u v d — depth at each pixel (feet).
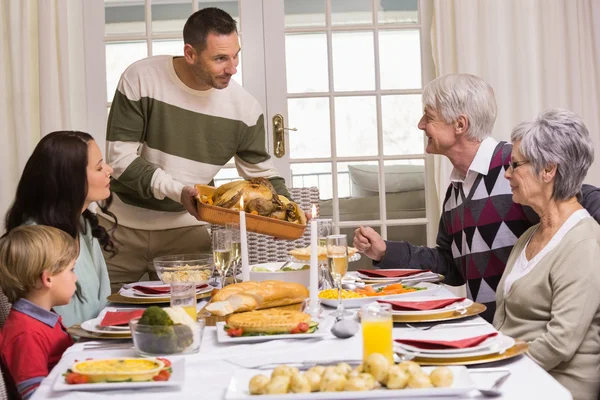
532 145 6.16
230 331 5.30
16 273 5.74
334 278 6.01
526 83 13.14
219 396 4.06
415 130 13.93
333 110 13.74
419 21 13.79
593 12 13.14
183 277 7.10
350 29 13.69
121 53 13.55
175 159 9.95
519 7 13.11
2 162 12.69
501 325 6.43
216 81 9.46
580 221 6.07
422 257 8.39
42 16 12.71
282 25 13.61
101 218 10.16
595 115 13.16
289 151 13.76
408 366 3.94
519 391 3.99
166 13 13.57
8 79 12.71
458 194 8.09
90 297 7.56
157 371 4.24
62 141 7.31
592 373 5.69
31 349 5.48
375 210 13.96
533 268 6.12
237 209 7.49
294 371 3.97
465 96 7.75
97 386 4.12
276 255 11.20
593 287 5.68
